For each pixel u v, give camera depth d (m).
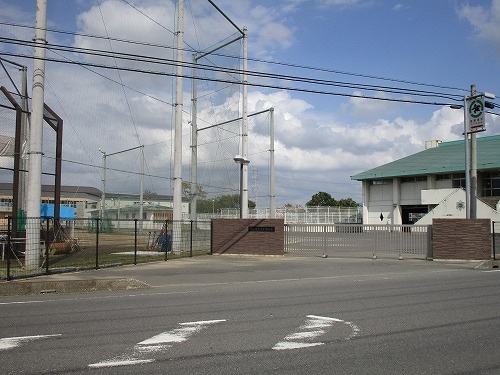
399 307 9.59
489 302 10.14
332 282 13.95
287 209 65.44
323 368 5.73
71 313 9.17
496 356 6.23
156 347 6.66
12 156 20.58
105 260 19.22
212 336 7.27
